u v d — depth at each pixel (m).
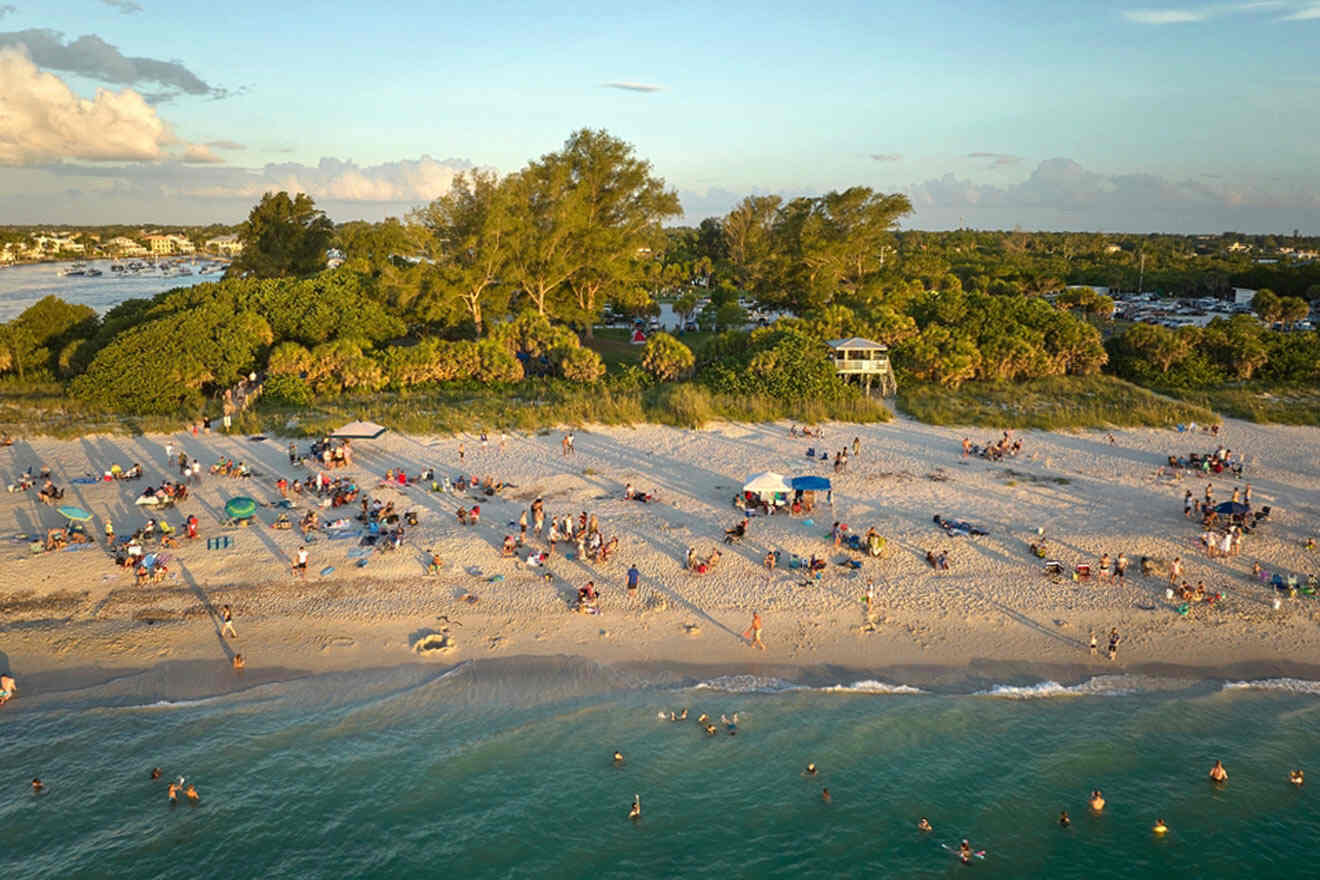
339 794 21.73
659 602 30.48
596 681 26.23
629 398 58.94
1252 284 135.50
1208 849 20.38
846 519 38.59
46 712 24.23
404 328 70.69
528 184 75.75
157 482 42.00
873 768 22.88
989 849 20.28
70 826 20.55
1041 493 42.56
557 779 22.39
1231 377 69.88
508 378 64.00
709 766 22.94
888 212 96.19
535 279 76.94
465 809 21.38
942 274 131.00
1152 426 56.56
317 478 40.66
